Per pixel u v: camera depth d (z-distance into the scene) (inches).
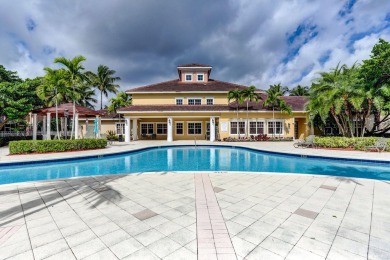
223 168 418.9
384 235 121.1
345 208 162.7
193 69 1092.5
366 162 404.2
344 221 139.7
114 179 261.0
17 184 235.1
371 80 541.3
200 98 1001.5
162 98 1008.2
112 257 102.0
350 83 558.9
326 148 582.6
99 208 165.6
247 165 444.8
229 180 254.7
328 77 597.6
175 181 251.0
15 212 157.6
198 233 125.3
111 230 129.0
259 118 888.9
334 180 251.9
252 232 126.0
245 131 888.3
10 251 107.3
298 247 110.0
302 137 955.3
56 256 103.0
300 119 976.9
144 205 172.4
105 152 536.1
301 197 190.4
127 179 261.1
